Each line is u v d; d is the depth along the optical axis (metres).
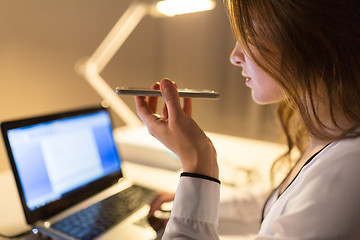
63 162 0.69
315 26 0.31
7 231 0.61
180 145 0.40
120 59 1.54
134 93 0.43
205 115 2.20
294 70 0.33
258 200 0.72
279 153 1.16
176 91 0.42
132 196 0.78
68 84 1.25
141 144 1.12
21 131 0.60
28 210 0.58
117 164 0.87
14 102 1.03
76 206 0.69
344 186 0.27
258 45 0.35
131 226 0.62
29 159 0.61
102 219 0.63
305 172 0.34
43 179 0.63
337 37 0.30
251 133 2.19
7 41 0.98
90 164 0.77
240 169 0.95
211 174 0.40
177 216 0.37
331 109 0.33
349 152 0.29
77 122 0.76
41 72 1.12
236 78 2.16
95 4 1.32
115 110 1.54
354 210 0.25
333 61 0.31
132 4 1.55
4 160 1.04
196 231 0.36
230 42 2.10
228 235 0.64
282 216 0.30
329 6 0.30
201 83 2.13
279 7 0.32
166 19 1.82
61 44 1.18
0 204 0.75
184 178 0.39
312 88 0.34
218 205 0.39
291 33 0.32
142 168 1.05
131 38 1.59
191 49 2.03
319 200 0.27
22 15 1.01
